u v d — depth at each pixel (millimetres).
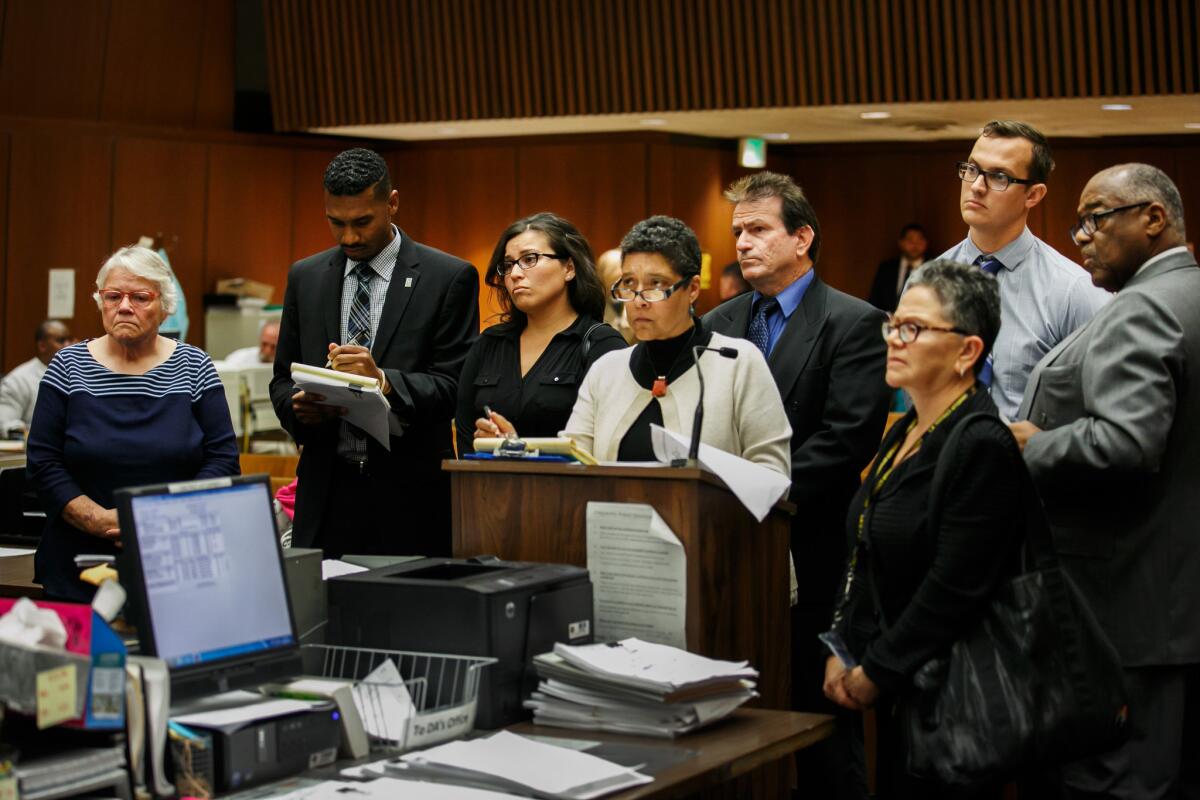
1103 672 2309
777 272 3383
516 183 11125
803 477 3186
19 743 1969
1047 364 2955
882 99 9242
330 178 3518
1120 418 2695
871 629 2492
